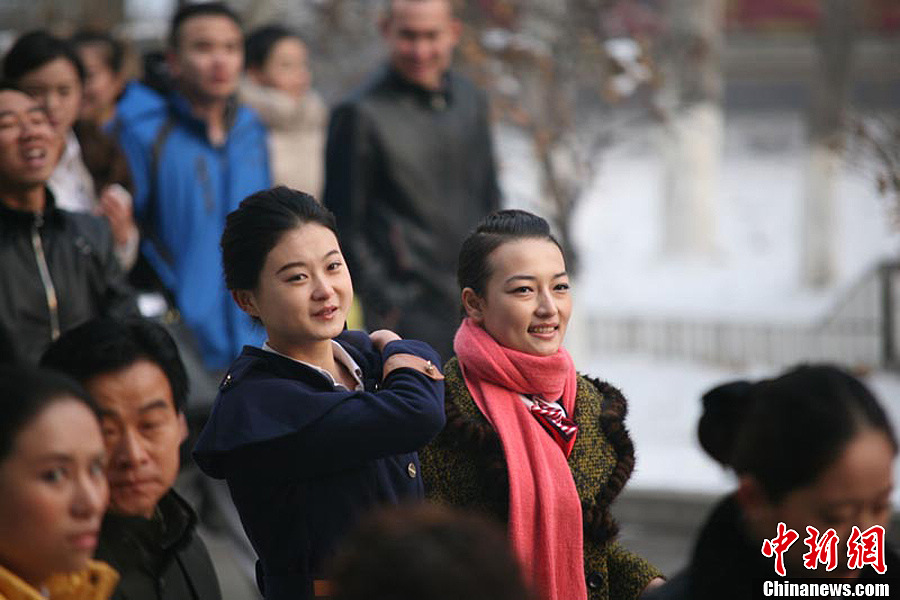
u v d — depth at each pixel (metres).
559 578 9.53
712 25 55.22
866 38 62.22
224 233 9.40
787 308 55.31
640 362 44.34
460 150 20.47
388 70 20.28
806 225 58.62
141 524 8.88
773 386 7.35
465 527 5.23
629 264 67.12
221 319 19.38
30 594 7.21
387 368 9.41
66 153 17.48
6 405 7.25
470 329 10.02
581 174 31.09
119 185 18.39
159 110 19.75
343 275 9.30
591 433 10.01
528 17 32.09
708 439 8.63
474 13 31.30
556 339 9.88
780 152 99.12
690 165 65.75
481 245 9.96
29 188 14.16
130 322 9.06
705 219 66.31
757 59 93.31
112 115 20.33
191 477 19.44
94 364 8.64
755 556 7.48
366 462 9.23
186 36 19.64
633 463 10.03
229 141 19.92
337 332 9.23
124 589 8.69
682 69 36.09
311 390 9.12
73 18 40.22
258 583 9.64
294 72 23.92
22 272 14.09
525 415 9.73
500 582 5.11
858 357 42.66
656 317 47.66
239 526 19.45
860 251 67.12
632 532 25.97
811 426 7.05
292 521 9.12
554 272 9.84
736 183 89.94
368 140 19.77
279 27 23.98
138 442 8.70
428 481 9.73
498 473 9.51
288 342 9.31
